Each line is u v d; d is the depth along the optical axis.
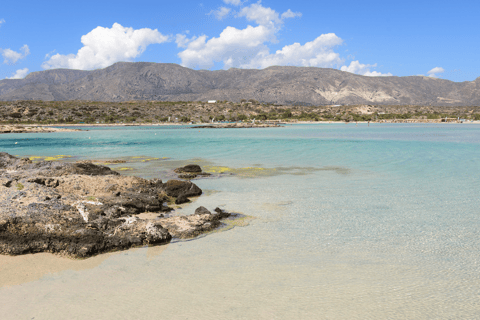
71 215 9.43
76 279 7.00
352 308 5.80
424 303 5.96
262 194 15.01
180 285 6.68
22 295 6.34
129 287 6.62
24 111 178.00
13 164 19.62
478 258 7.97
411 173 20.86
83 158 30.16
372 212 12.02
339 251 8.46
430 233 9.76
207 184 17.39
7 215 8.77
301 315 5.59
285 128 122.12
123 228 9.25
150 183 14.75
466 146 41.88
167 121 191.88
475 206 12.80
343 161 27.05
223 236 9.62
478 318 5.49
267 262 7.80
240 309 5.78
